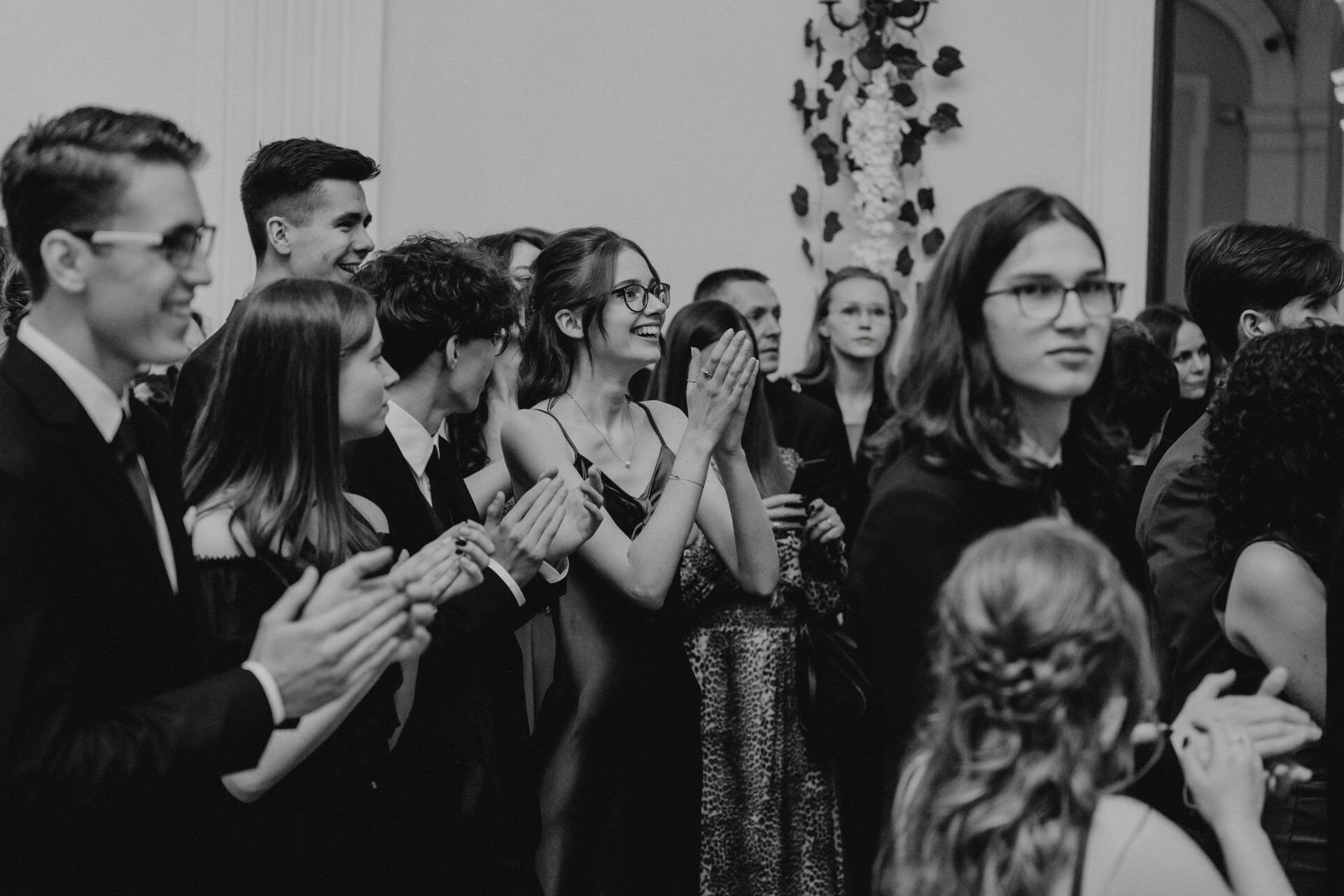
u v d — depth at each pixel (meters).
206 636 2.12
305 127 5.50
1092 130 6.23
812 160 6.16
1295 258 3.32
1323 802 2.38
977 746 1.67
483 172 5.88
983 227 2.20
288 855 2.31
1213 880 1.61
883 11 6.09
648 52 6.03
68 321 1.98
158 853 2.04
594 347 3.39
